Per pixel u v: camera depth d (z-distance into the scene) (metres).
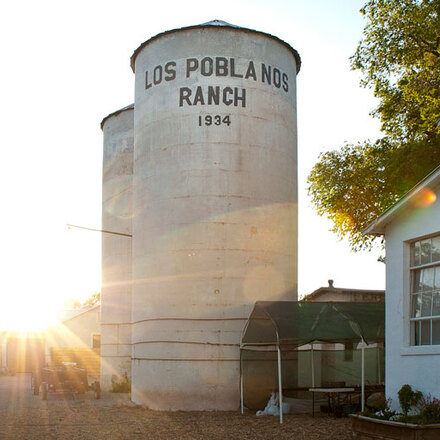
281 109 21.38
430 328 13.33
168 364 19.45
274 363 19.81
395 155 25.38
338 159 29.55
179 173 20.25
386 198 27.08
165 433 15.10
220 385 19.11
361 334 17.06
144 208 21.06
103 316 29.17
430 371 12.81
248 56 20.91
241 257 19.83
